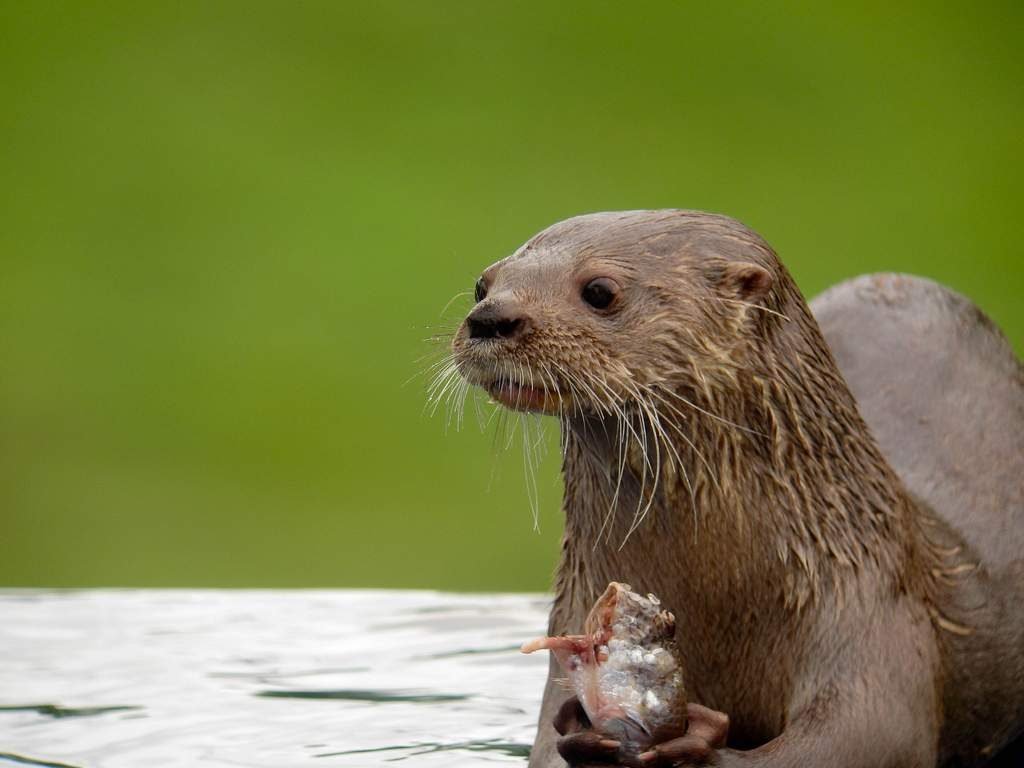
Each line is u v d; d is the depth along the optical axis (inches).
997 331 639.8
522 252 514.9
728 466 494.0
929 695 498.6
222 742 562.3
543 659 694.5
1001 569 550.3
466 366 492.4
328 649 717.3
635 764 444.8
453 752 546.3
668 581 501.7
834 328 635.5
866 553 500.4
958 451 585.0
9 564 1344.7
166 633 753.0
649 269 499.2
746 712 506.0
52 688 645.9
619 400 487.2
